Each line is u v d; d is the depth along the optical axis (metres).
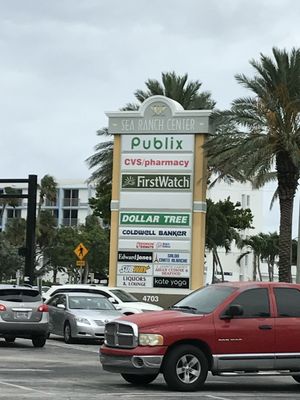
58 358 18.59
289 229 33.53
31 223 36.44
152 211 33.56
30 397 11.62
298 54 32.78
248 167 31.58
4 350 20.36
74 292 26.12
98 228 84.38
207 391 13.21
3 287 21.56
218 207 58.66
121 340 13.22
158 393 12.60
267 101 31.75
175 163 33.47
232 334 13.28
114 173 34.28
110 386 13.48
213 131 33.38
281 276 33.66
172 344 12.91
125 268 33.62
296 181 33.47
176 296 32.81
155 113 33.88
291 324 13.70
